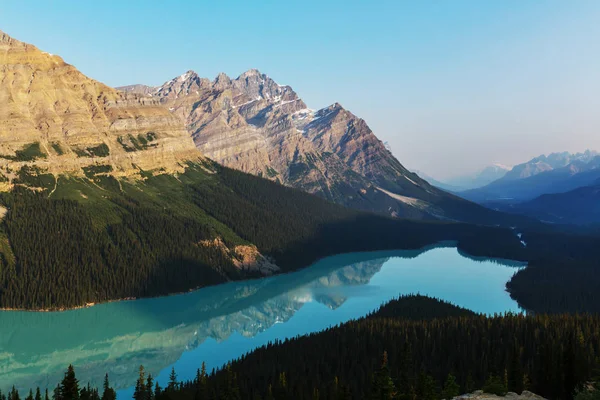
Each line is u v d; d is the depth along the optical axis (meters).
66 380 116.19
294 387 132.00
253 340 199.12
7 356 178.50
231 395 124.31
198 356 181.75
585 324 154.00
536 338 144.38
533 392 114.94
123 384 156.12
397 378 128.12
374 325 175.00
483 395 110.56
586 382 111.38
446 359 144.50
